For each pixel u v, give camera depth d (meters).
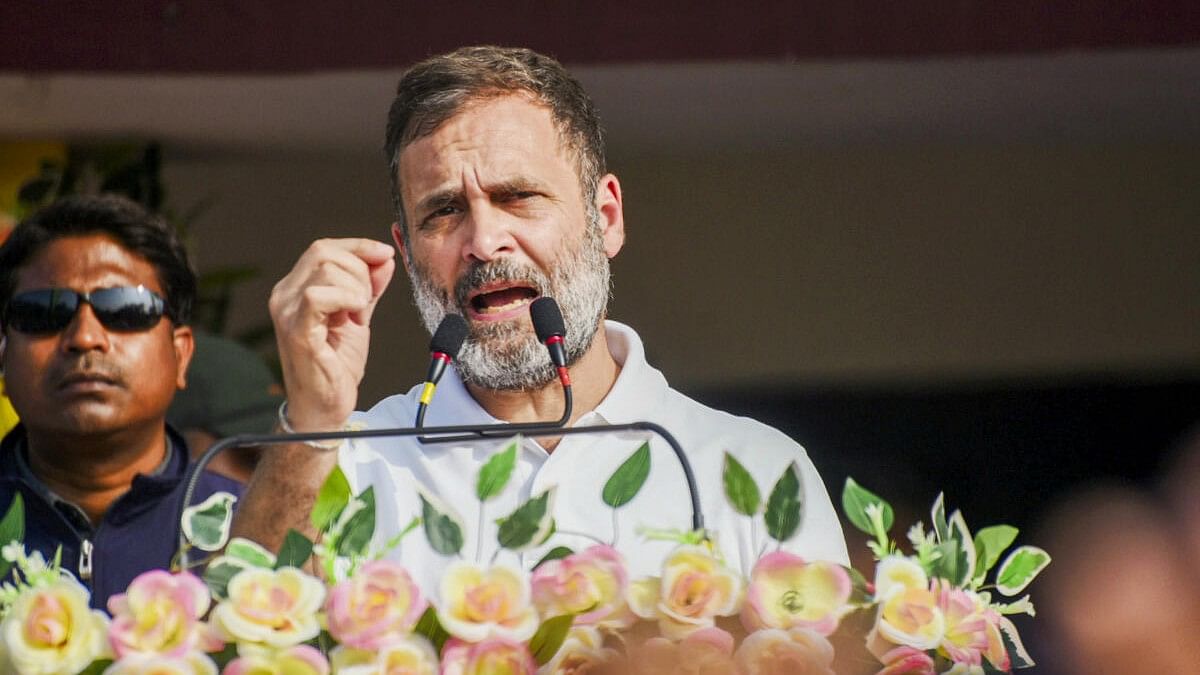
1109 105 19.67
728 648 6.36
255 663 6.15
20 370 12.02
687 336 22.72
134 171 19.14
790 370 22.81
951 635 6.62
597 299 10.09
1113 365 23.03
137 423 12.05
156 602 6.21
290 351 8.38
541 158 9.88
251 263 21.16
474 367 9.84
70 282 12.08
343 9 16.45
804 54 16.69
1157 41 16.64
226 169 21.16
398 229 10.28
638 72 17.11
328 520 6.64
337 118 18.72
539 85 10.03
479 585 6.32
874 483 22.23
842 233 22.86
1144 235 23.05
